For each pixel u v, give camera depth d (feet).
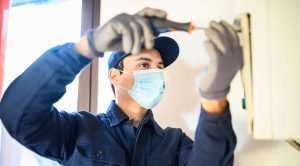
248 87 1.91
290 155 3.14
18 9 4.66
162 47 3.25
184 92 3.62
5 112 2.07
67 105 4.15
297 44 1.89
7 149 4.37
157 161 2.87
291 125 1.85
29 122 2.14
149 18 1.79
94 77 3.96
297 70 1.88
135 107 3.11
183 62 3.66
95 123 2.97
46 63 1.97
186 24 1.80
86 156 2.68
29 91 1.99
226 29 1.72
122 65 3.10
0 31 4.00
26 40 4.53
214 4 3.59
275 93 1.87
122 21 1.72
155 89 2.97
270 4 1.94
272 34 1.91
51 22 4.49
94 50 1.84
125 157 2.74
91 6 4.16
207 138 2.03
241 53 1.74
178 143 3.11
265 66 1.89
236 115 3.31
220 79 1.69
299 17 1.91
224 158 2.13
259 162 3.22
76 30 4.33
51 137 2.47
